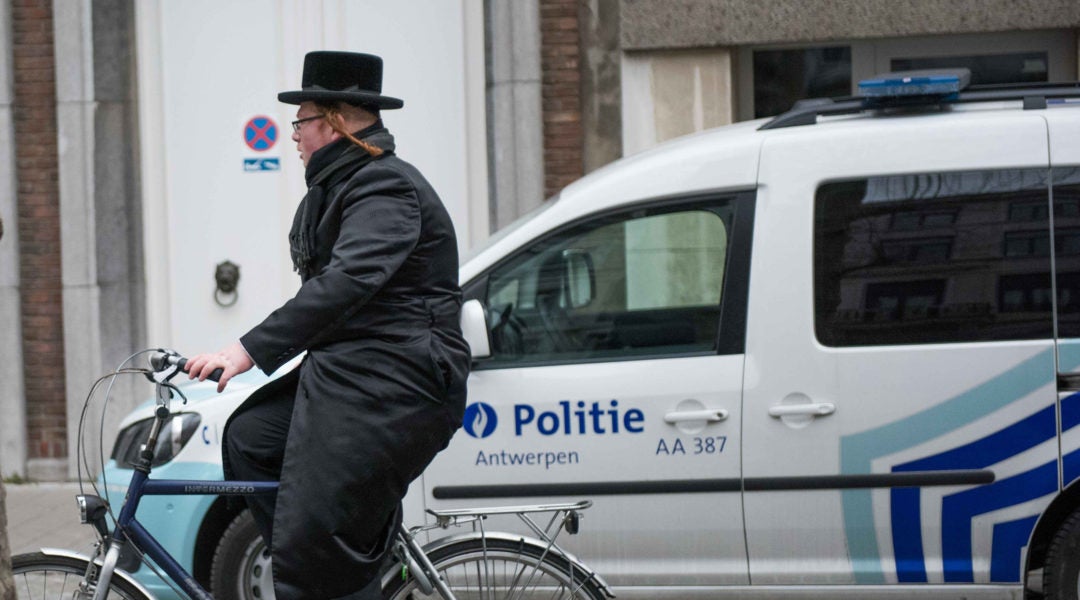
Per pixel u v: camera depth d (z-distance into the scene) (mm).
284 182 27656
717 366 15055
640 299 15555
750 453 14945
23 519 24359
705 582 15133
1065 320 14648
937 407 14688
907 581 14836
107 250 27406
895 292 14844
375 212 11188
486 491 15352
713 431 14992
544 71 26781
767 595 15055
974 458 14656
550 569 12453
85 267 27281
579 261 15688
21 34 27141
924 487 14734
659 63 26516
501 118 26859
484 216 27281
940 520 14719
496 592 12477
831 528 14883
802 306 14945
